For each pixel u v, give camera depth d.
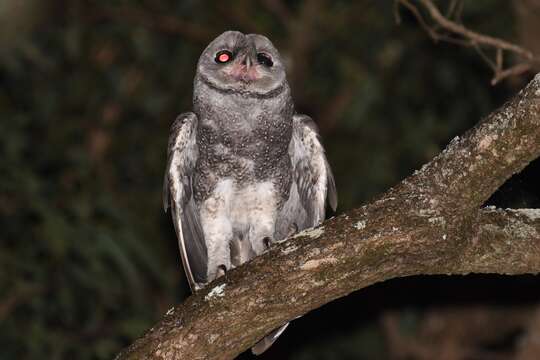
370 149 12.87
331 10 13.30
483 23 11.91
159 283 12.28
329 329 12.71
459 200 5.18
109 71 13.11
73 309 11.47
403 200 5.23
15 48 11.43
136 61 13.31
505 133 4.99
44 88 12.63
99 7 13.04
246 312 5.21
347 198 12.58
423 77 12.93
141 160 13.16
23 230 11.38
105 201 11.45
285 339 12.63
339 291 5.25
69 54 12.39
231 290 5.23
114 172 13.06
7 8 8.89
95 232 11.02
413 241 5.17
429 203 5.20
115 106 13.17
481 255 5.29
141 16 13.11
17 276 11.34
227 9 13.38
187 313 5.28
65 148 12.38
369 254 5.18
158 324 5.34
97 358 11.56
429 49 12.73
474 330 13.00
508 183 6.53
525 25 10.77
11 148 11.43
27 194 11.20
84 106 13.05
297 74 13.10
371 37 13.03
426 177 5.26
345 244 5.18
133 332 11.43
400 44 12.91
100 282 11.24
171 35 13.30
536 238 5.29
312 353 12.65
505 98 12.46
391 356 12.77
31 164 12.08
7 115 12.04
